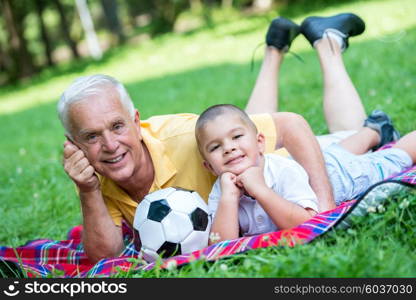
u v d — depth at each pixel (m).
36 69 39.59
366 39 18.09
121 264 4.72
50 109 21.98
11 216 7.51
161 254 4.36
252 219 4.82
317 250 3.95
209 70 21.03
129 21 58.47
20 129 18.52
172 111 14.33
